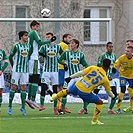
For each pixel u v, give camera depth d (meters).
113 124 28.39
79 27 52.09
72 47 36.06
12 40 50.47
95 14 72.69
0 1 65.00
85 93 27.66
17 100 49.38
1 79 34.94
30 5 65.69
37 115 34.75
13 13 64.12
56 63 36.34
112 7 70.81
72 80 35.81
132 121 30.28
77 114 35.97
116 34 70.06
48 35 37.12
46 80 36.41
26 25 50.62
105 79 27.70
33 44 36.59
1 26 50.34
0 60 34.44
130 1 68.94
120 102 37.03
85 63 36.31
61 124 28.33
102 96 50.25
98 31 51.72
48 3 66.00
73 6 67.19
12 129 25.84
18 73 34.34
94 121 28.20
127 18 69.44
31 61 36.78
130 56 36.56
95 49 51.72
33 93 37.09
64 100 35.94
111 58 38.16
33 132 24.48
